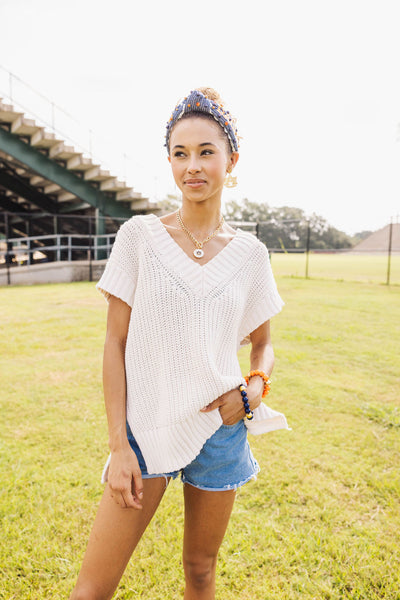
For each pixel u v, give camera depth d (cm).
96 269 1465
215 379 121
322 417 350
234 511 230
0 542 206
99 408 360
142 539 210
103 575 114
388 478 263
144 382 124
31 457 281
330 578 188
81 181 1484
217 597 177
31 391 396
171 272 123
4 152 1362
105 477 124
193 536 135
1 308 829
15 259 1977
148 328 122
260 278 140
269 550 203
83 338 594
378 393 406
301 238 3831
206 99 123
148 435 122
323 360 508
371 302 932
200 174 124
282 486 254
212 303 124
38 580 185
